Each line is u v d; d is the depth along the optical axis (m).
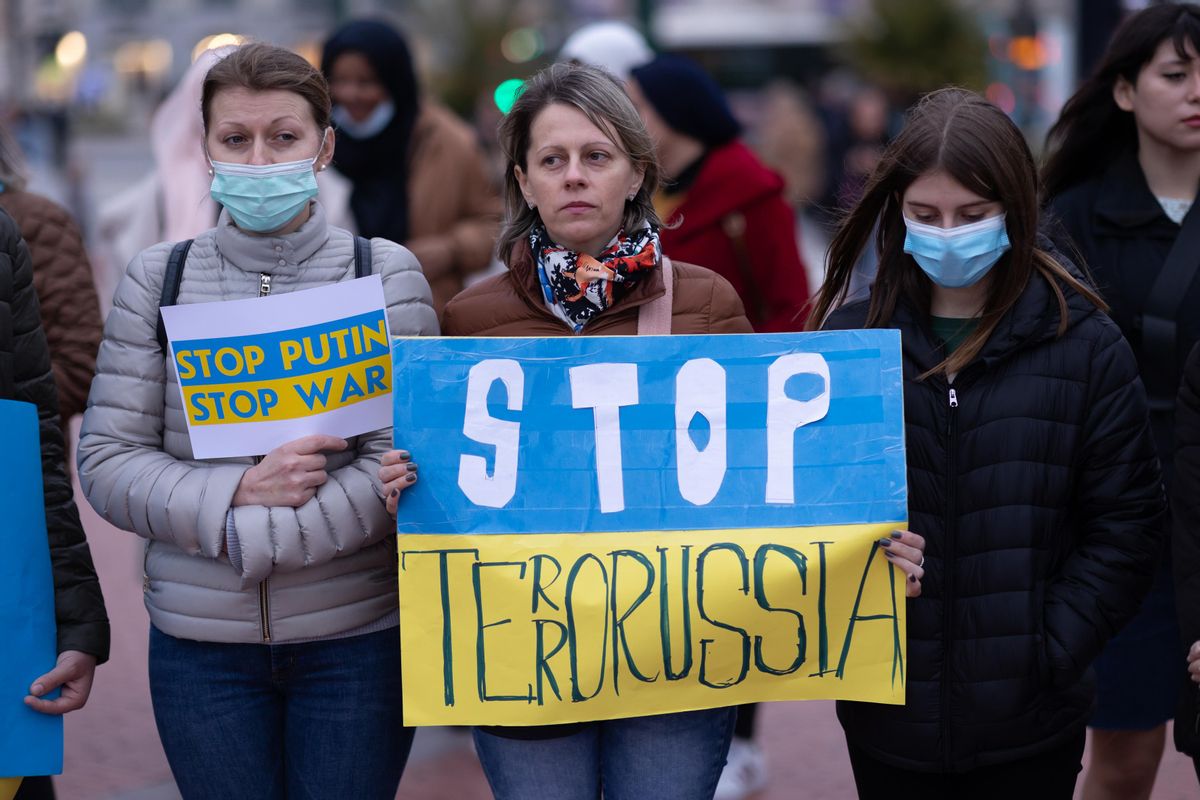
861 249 6.03
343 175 9.79
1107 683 7.20
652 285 5.82
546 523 5.63
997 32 44.41
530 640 5.59
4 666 5.58
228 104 5.60
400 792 8.90
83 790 9.03
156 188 8.95
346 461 5.83
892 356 5.61
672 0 54.03
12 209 7.00
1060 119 7.55
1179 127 7.00
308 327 5.66
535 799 5.76
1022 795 5.68
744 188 8.95
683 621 5.61
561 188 5.61
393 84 9.71
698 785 5.80
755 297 9.16
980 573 5.52
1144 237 7.27
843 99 43.41
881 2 43.84
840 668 5.62
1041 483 5.52
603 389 5.68
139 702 10.58
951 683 5.57
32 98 51.94
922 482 5.62
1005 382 5.54
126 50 62.97
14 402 5.59
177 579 5.73
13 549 5.59
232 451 5.64
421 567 5.59
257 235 5.78
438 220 9.94
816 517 5.64
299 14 63.88
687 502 5.66
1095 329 5.59
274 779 5.83
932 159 5.39
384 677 5.84
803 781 9.05
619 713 5.61
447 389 5.63
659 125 9.03
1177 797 8.50
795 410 5.68
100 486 5.66
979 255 5.45
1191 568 5.63
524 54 49.09
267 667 5.75
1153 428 7.17
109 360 5.78
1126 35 7.17
